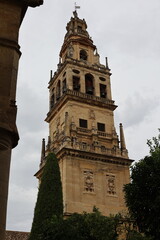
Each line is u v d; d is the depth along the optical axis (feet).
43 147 196.85
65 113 186.60
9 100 52.80
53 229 93.66
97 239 91.04
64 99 191.21
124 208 164.55
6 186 48.24
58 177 129.70
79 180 161.89
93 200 160.04
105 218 94.38
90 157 169.78
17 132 51.26
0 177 47.85
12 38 57.06
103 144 185.37
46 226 97.35
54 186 126.31
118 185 170.50
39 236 100.01
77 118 186.80
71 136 175.73
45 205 121.29
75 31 230.68
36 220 119.03
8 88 53.62
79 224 94.58
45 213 119.14
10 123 50.96
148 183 92.89
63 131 181.16
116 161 175.52
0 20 57.31
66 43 228.22
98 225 91.61
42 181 129.49
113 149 179.93
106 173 170.40
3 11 58.03
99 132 187.42
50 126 206.39
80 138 180.45
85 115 190.08
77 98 191.52
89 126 187.52
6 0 58.90
